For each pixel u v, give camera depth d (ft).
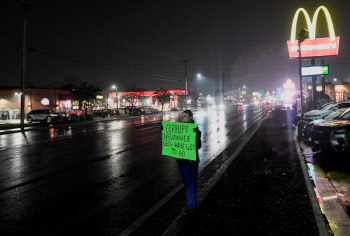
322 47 70.23
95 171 27.20
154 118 124.06
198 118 108.17
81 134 63.93
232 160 29.01
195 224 13.83
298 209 15.35
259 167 25.30
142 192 20.40
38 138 58.70
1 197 19.79
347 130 28.27
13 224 15.20
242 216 14.64
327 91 215.10
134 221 15.21
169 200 18.42
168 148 15.98
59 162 31.81
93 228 14.52
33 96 158.92
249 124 77.66
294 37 72.08
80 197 19.57
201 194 18.22
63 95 174.09
